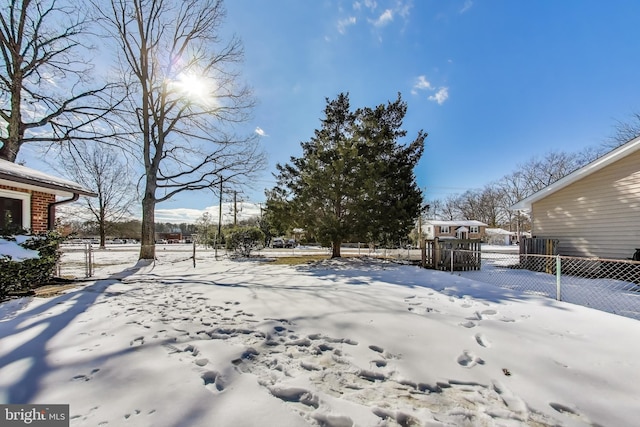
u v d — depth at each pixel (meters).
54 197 7.70
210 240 23.00
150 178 11.24
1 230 5.39
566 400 1.81
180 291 5.10
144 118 11.27
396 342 2.73
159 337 2.83
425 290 5.08
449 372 2.18
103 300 4.43
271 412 1.66
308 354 2.50
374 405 1.76
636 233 7.06
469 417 1.66
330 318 3.43
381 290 5.08
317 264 9.75
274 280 6.34
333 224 9.80
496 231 36.53
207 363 2.28
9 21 10.06
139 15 10.95
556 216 8.89
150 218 11.07
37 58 10.41
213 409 1.67
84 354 2.41
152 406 1.69
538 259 8.64
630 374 2.12
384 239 10.80
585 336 2.86
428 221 37.44
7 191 6.45
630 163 7.20
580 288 5.77
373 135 10.95
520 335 2.89
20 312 3.73
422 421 1.61
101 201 24.17
